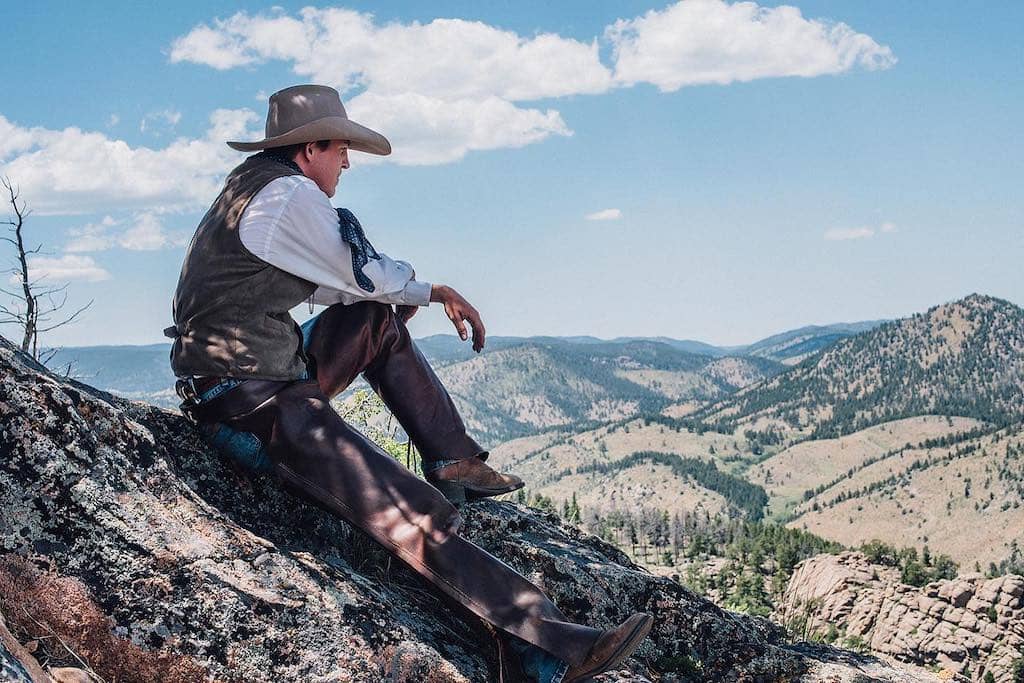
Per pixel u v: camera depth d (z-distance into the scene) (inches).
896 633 2608.3
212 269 154.3
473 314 170.2
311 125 161.9
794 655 213.2
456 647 158.4
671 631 212.4
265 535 159.5
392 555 152.1
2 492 135.6
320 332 169.9
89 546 136.4
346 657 142.3
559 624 147.1
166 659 134.2
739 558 6752.0
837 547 6530.5
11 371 141.6
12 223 267.3
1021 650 2356.1
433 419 185.3
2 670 112.0
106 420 149.9
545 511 239.0
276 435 154.4
